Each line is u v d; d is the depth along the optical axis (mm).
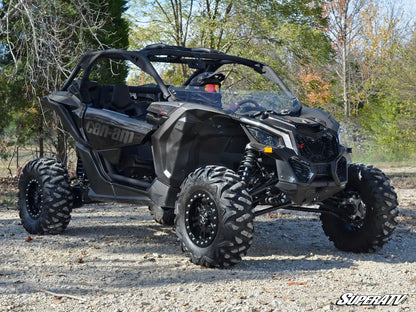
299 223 7848
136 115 6391
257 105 5566
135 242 6184
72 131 6559
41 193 6547
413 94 22156
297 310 3615
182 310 3600
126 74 16359
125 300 3836
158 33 22562
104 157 6254
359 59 31266
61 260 5195
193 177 4965
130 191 5930
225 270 4770
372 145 25641
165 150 5453
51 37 12617
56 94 6902
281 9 21297
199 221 4934
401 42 26391
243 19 21047
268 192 5199
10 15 12602
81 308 3656
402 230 7199
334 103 31156
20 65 13641
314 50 21359
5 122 14734
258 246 6109
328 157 5117
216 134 5367
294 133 4926
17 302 3783
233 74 20812
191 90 5605
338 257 5457
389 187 5504
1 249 5680
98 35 15312
